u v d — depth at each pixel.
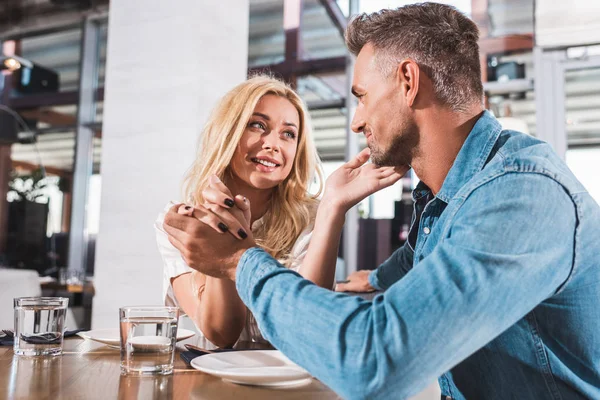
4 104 6.81
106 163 3.27
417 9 0.89
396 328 0.59
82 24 6.48
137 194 3.17
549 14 4.12
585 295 0.75
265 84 1.62
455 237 0.67
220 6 3.34
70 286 3.56
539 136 4.27
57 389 0.68
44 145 6.62
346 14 5.03
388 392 0.60
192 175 1.71
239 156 1.59
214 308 1.15
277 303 0.67
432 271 0.63
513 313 0.63
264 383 0.73
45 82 7.18
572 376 0.78
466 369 0.88
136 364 0.78
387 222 4.81
